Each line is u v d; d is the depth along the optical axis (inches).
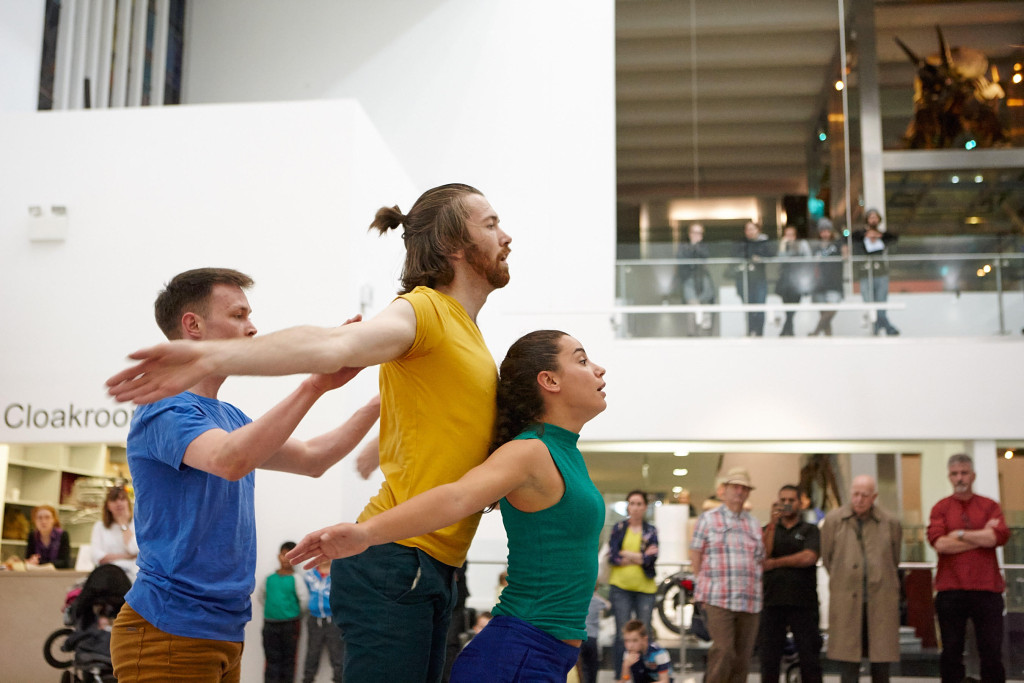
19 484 285.4
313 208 272.8
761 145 552.7
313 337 56.5
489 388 72.2
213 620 81.1
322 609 240.2
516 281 430.6
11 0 357.4
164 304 88.7
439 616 71.7
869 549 232.4
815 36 544.7
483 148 453.4
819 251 363.6
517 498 71.3
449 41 469.1
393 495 69.1
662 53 553.9
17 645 249.0
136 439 82.4
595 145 441.1
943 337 351.9
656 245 373.1
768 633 228.5
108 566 222.7
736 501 228.2
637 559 244.5
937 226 526.0
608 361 363.9
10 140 284.5
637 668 214.4
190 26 502.6
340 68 480.4
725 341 360.2
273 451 71.5
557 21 455.2
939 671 235.1
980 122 552.7
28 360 274.1
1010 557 284.7
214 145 279.1
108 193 279.4
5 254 279.3
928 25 589.3
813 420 350.9
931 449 347.6
